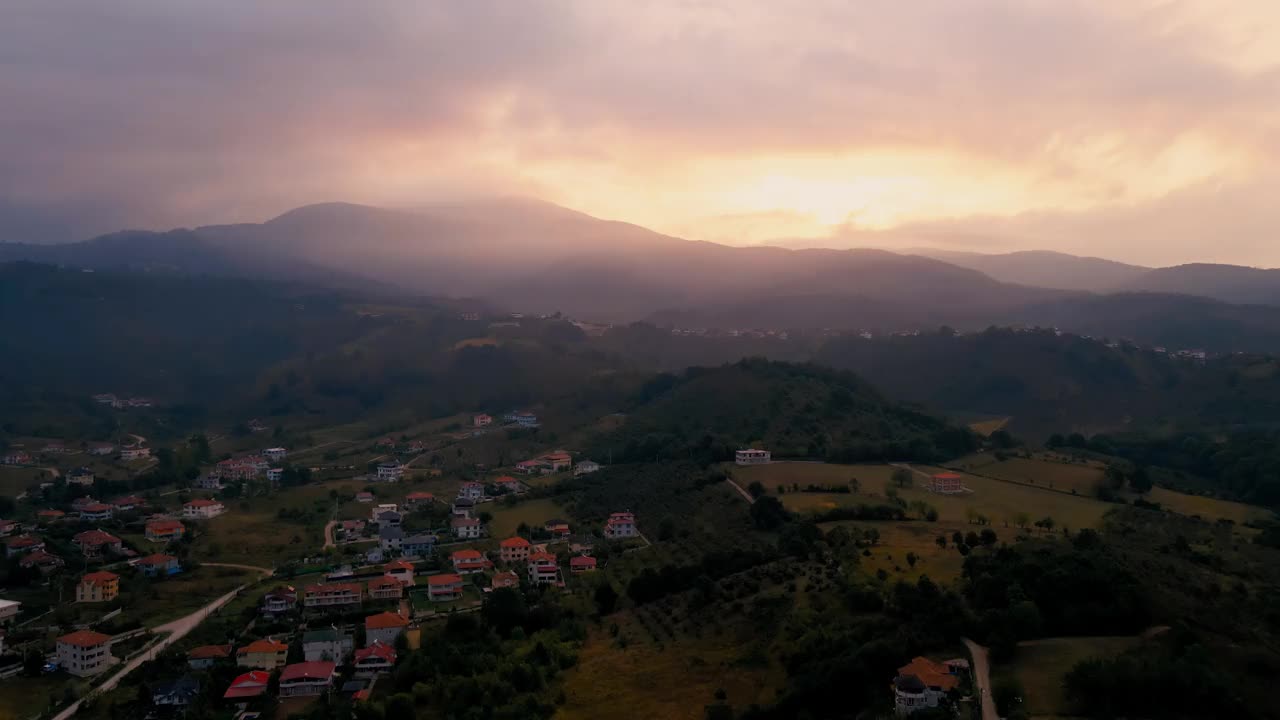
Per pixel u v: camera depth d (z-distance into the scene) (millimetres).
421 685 145000
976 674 124250
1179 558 165000
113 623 186375
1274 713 109000
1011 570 144375
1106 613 132875
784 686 133000
